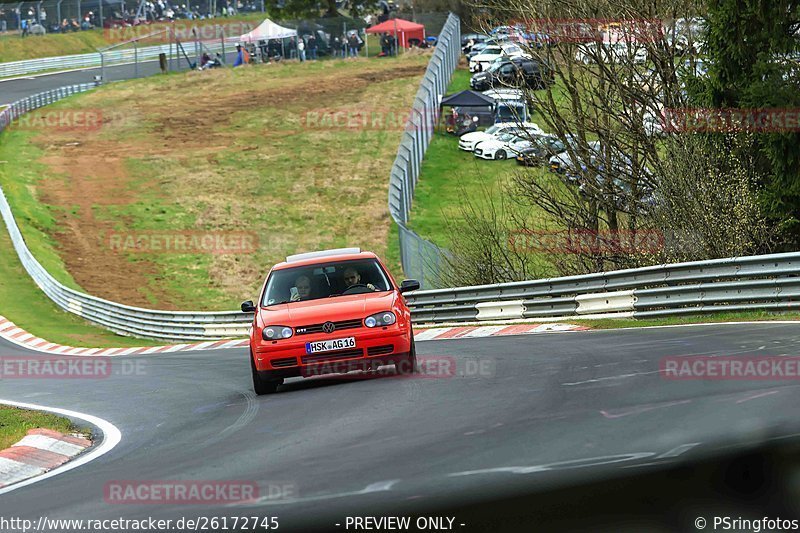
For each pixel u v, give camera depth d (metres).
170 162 195.25
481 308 71.06
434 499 17.77
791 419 21.22
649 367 31.89
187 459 25.95
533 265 87.81
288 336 36.97
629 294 57.97
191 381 50.88
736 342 36.38
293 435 26.95
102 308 114.94
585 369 33.56
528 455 20.39
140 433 33.47
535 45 86.44
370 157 194.62
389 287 40.09
